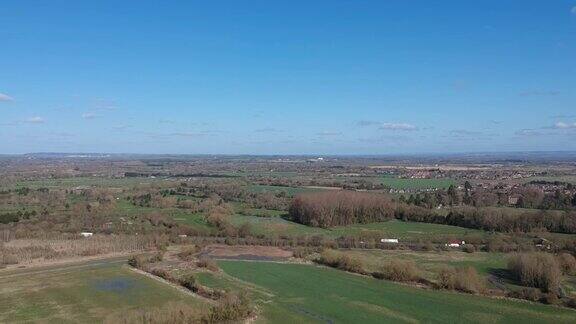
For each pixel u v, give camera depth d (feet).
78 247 505.66
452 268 414.21
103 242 526.98
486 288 377.50
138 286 378.73
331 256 463.83
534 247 518.37
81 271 424.87
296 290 378.73
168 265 451.94
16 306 331.36
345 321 313.32
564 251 491.72
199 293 364.17
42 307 329.11
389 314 326.65
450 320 317.22
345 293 371.76
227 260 482.28
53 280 394.93
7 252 476.13
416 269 422.41
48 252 486.79
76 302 338.95
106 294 357.41
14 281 391.65
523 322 313.73
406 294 370.12
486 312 331.36
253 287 385.29
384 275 414.82
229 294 339.98
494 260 474.49
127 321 287.48
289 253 514.27
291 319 314.35
